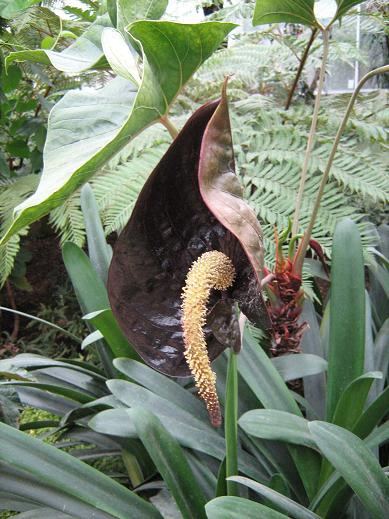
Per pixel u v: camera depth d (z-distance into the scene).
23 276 1.85
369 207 1.55
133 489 1.01
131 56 0.66
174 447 0.73
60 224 1.44
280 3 0.84
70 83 1.94
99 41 0.93
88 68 0.78
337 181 1.43
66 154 0.60
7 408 0.95
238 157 1.39
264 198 1.30
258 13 0.86
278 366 0.89
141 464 1.04
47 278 2.00
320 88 0.90
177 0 1.87
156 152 1.37
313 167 1.33
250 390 0.91
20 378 0.99
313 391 0.98
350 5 0.84
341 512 0.77
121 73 0.62
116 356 1.01
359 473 0.63
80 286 1.07
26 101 1.99
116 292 0.60
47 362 1.07
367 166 1.35
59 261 1.99
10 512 1.00
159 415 0.85
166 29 0.59
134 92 0.71
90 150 0.60
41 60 0.92
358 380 0.73
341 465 0.63
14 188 1.61
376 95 1.71
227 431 0.64
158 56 0.62
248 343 0.89
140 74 0.67
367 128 1.40
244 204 0.49
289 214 1.27
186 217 0.59
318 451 0.73
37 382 1.00
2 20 1.69
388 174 1.34
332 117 1.52
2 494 0.80
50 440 1.29
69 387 1.10
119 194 1.31
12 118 2.11
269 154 1.35
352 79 2.16
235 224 0.46
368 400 0.91
